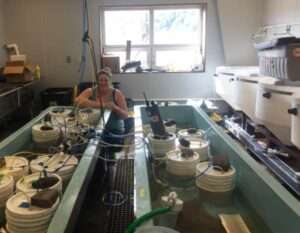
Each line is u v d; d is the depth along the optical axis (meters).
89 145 1.90
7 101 3.85
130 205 1.62
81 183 1.37
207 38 4.76
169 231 1.10
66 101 4.43
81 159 1.67
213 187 1.56
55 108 2.97
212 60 4.84
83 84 4.34
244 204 1.55
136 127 2.55
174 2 4.66
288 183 2.04
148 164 1.91
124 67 4.84
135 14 4.84
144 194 1.40
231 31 4.57
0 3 4.56
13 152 1.98
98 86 2.58
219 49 4.79
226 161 1.66
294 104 1.85
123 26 4.89
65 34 4.80
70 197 1.24
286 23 3.75
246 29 4.56
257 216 1.45
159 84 4.92
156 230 1.09
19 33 4.80
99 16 4.72
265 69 2.72
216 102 4.02
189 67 4.97
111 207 1.61
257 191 1.46
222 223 1.37
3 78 4.23
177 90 4.95
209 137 2.38
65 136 2.11
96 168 1.83
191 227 1.36
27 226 1.13
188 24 4.89
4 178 1.43
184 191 1.65
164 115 3.10
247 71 3.41
